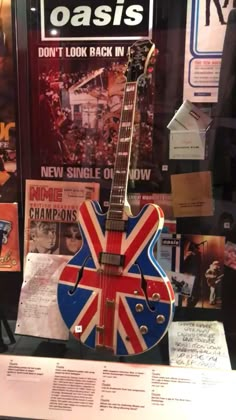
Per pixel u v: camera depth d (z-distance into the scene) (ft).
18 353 4.27
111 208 3.85
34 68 4.17
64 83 4.17
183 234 4.28
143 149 4.17
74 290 4.00
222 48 3.89
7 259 4.55
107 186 4.33
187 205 4.23
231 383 3.81
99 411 3.68
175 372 3.93
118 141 3.87
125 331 3.84
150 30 3.96
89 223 3.95
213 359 4.06
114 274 3.83
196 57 3.94
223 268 4.27
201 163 4.15
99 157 4.29
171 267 4.34
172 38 3.95
